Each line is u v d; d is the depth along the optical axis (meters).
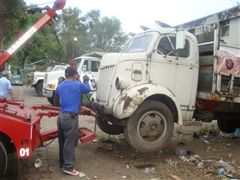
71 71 6.84
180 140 9.84
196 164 7.64
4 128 5.73
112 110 7.58
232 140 10.14
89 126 11.41
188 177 6.84
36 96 21.41
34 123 6.03
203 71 8.55
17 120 5.85
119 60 7.73
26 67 30.86
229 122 10.57
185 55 8.17
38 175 6.59
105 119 8.38
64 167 6.70
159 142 7.61
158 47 7.90
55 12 7.20
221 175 6.96
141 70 7.74
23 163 7.23
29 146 5.90
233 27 10.59
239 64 8.51
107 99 7.88
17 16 18.86
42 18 7.13
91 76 16.78
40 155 7.87
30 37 7.02
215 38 8.30
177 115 7.88
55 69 18.20
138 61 7.72
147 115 7.52
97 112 8.26
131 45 8.58
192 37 8.23
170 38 8.03
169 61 7.95
